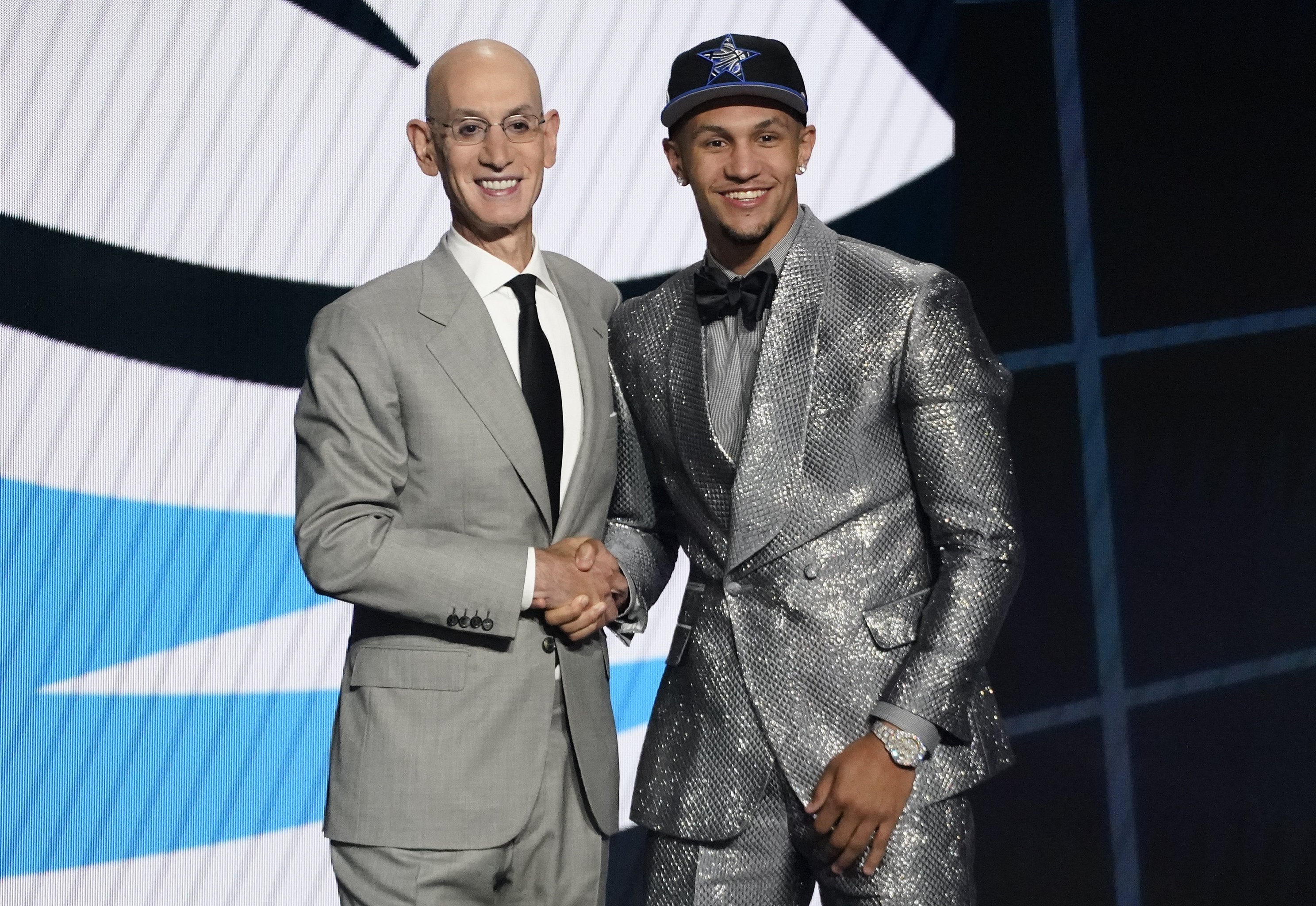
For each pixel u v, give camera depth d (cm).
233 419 1138
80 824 1117
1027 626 1248
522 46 1159
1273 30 1288
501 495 756
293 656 1152
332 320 764
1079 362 1259
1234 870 1255
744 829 749
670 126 770
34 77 1109
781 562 739
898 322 724
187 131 1127
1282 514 1278
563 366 802
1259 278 1284
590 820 789
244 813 1143
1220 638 1267
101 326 1118
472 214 777
